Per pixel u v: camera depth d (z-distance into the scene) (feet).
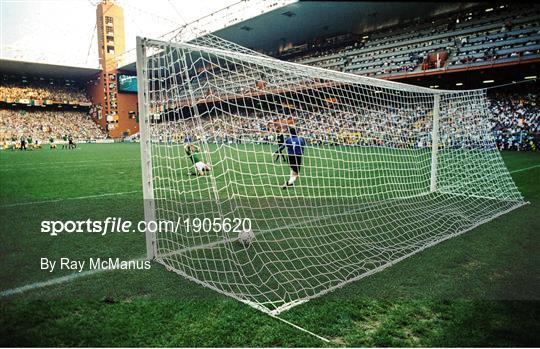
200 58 13.42
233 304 9.30
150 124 12.47
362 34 108.06
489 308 9.25
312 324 8.45
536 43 69.92
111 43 161.68
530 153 54.03
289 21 100.01
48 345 7.47
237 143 15.29
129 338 7.76
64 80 173.27
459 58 79.15
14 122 144.66
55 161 50.55
